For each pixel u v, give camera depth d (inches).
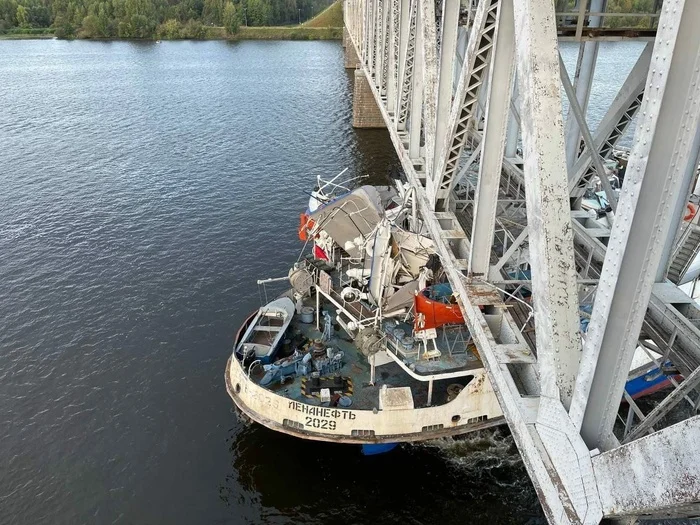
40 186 1638.8
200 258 1213.1
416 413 653.3
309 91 2928.2
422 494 662.5
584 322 548.7
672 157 180.1
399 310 716.0
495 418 677.9
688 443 168.2
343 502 658.8
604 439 239.9
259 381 707.4
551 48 263.3
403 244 762.8
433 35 603.8
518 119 487.2
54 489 684.1
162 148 2005.4
